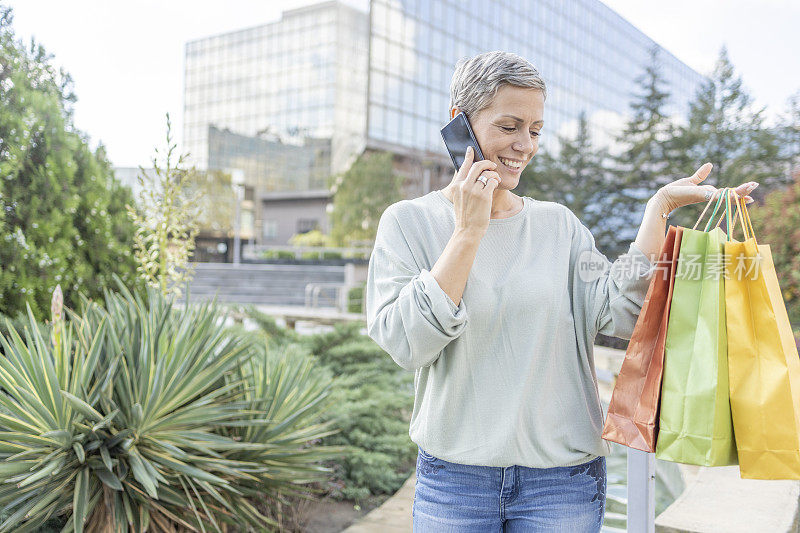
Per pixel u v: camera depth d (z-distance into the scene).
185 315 2.72
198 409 2.25
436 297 1.08
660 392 1.09
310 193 43.03
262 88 45.53
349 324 4.77
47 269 3.34
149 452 2.11
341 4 40.53
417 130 38.62
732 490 2.24
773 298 1.05
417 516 1.27
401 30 37.16
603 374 4.79
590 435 1.22
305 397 2.75
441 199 1.29
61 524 2.19
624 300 1.17
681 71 14.58
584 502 1.20
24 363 2.07
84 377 2.13
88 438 2.07
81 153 3.69
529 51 33.25
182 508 2.23
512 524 1.22
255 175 45.59
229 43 47.09
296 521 2.71
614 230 17.06
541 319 1.19
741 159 10.45
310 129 43.09
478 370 1.19
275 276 19.62
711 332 1.05
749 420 1.02
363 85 38.56
